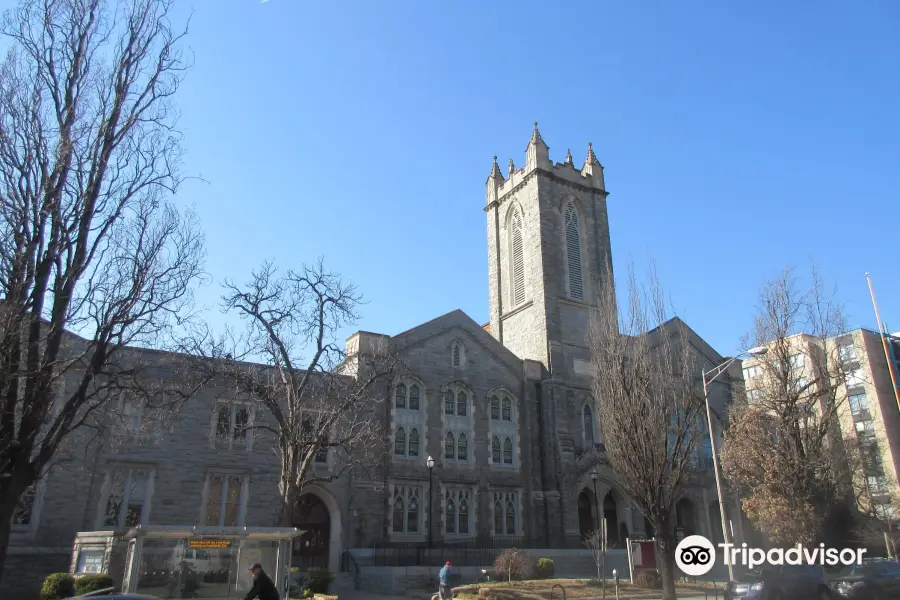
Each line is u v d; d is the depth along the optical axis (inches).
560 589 1226.0
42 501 1198.3
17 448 553.9
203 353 1134.4
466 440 1792.6
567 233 2274.9
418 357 1787.6
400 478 1640.0
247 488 1419.8
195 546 856.3
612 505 1951.3
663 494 1099.9
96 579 921.5
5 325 535.2
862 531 1712.6
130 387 783.1
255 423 1450.5
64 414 595.2
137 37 670.5
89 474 1252.5
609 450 1182.3
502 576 1349.7
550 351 2015.3
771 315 1587.1
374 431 1462.8
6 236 565.6
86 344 892.6
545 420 1930.4
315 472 1517.0
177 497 1339.8
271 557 898.7
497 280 2363.4
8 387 555.2
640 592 1256.8
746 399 1753.2
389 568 1312.7
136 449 1325.0
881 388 2743.6
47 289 593.6
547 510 1822.1
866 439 2549.2
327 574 1192.2
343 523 1519.4
